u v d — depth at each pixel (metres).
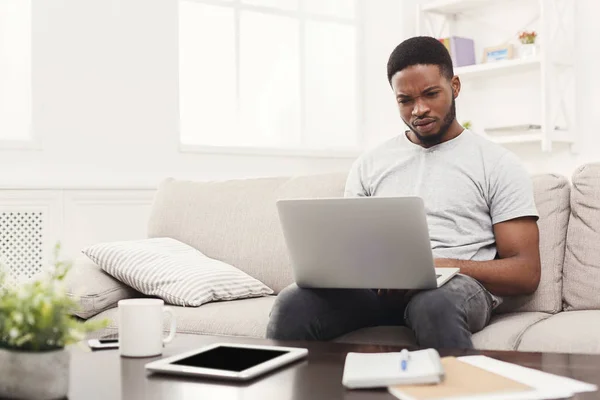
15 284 1.12
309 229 1.58
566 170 4.14
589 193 1.86
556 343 1.52
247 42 4.38
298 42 4.59
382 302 1.81
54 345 1.04
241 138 4.37
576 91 4.07
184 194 2.55
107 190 3.63
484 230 1.84
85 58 3.63
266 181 2.44
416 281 1.55
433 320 1.49
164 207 2.54
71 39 3.59
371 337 1.70
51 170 3.54
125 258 2.20
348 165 4.69
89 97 3.64
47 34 3.52
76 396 1.03
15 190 3.38
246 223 2.37
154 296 2.19
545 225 1.89
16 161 3.45
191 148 3.97
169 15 3.89
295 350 1.26
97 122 3.67
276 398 0.99
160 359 1.28
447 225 1.85
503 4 4.34
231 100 4.31
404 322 1.82
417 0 4.68
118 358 1.30
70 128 3.59
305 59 4.63
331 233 1.55
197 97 4.18
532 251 1.75
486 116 4.46
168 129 3.90
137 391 1.05
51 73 3.54
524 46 4.09
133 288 2.27
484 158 1.86
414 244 1.48
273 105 4.52
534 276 1.73
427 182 1.90
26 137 3.55
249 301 2.11
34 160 3.50
